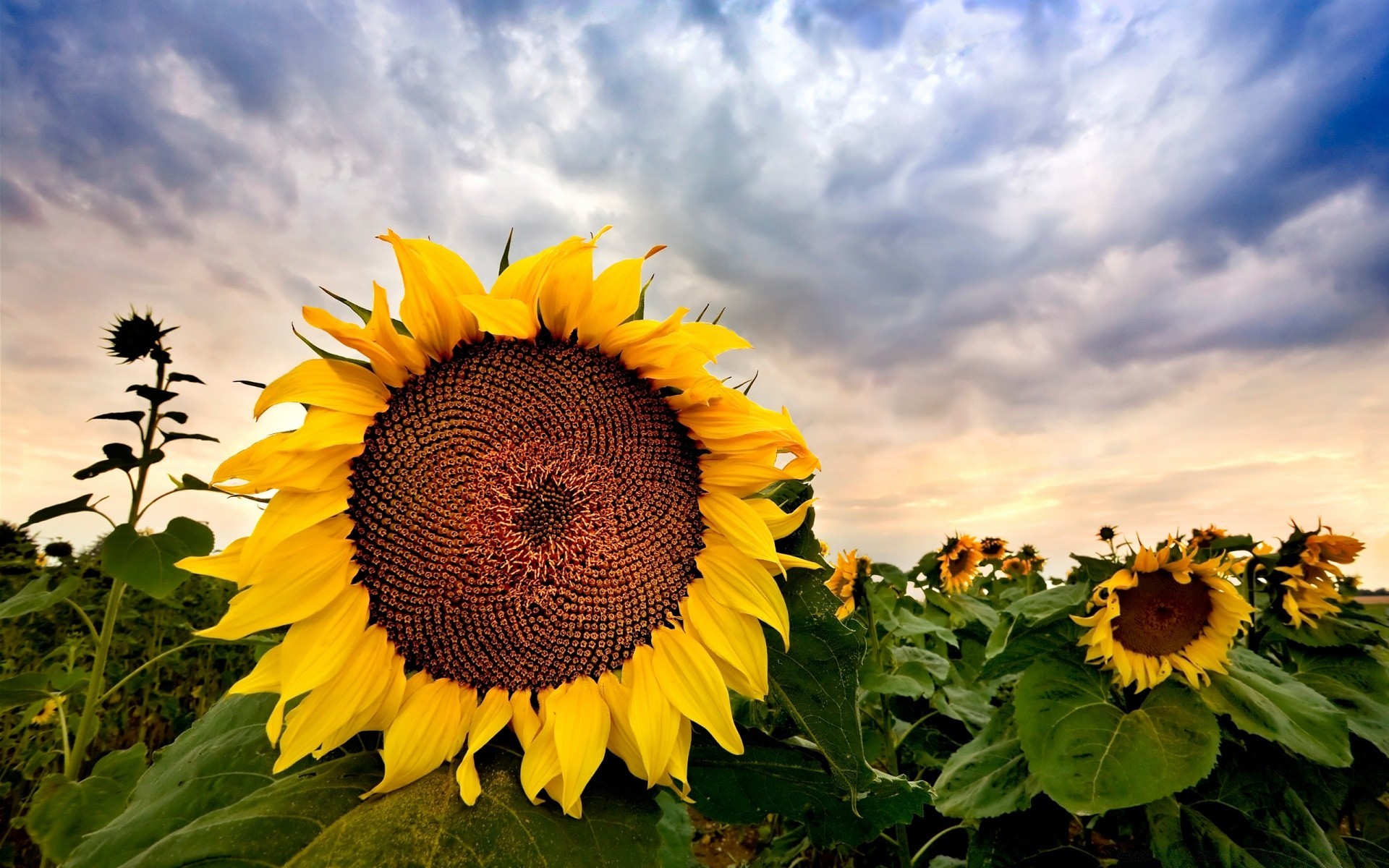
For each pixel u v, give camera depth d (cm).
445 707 35
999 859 71
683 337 37
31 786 90
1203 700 68
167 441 61
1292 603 88
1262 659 81
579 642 36
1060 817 74
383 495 34
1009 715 84
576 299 37
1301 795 70
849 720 37
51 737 95
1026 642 79
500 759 35
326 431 32
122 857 30
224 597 134
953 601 141
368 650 34
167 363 62
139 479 60
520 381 37
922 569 149
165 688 131
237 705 40
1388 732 76
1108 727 67
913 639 126
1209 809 68
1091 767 64
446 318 35
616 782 37
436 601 35
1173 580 72
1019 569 195
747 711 71
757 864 89
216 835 25
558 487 36
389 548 34
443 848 26
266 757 36
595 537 36
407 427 35
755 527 38
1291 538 93
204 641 127
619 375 38
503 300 35
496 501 35
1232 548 98
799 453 39
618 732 37
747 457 40
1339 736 65
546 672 36
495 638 35
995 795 71
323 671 32
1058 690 72
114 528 54
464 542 35
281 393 32
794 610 39
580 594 36
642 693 37
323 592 33
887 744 90
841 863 94
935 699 98
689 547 38
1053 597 82
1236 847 62
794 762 40
